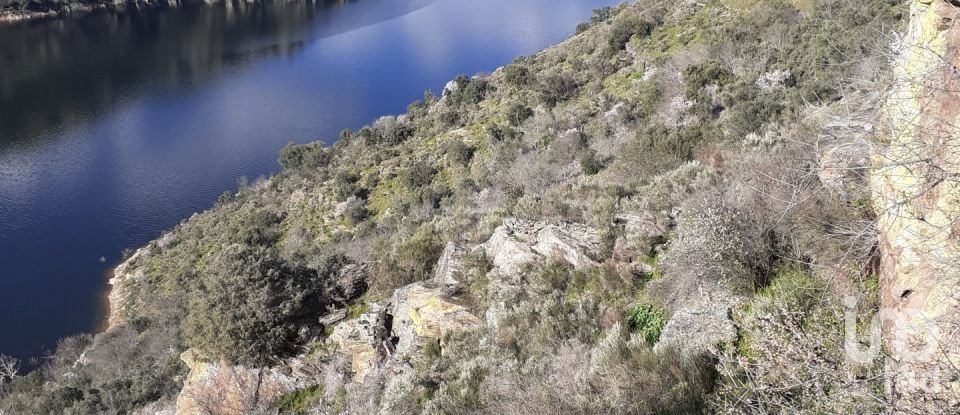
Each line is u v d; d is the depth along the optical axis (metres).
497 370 7.59
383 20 101.62
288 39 91.25
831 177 5.59
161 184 46.16
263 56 82.50
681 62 26.94
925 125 3.79
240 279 11.66
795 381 4.06
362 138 38.97
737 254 6.70
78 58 79.88
